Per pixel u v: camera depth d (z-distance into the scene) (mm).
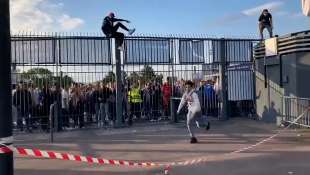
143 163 9938
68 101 17984
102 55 18297
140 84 19062
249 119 19703
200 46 19891
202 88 19906
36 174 9555
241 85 20375
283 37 17531
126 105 18641
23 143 14180
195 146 12844
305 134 14656
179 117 19203
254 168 9719
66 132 16797
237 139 14031
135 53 18703
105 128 17719
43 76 17656
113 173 9422
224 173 9312
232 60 20219
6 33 4254
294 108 16891
